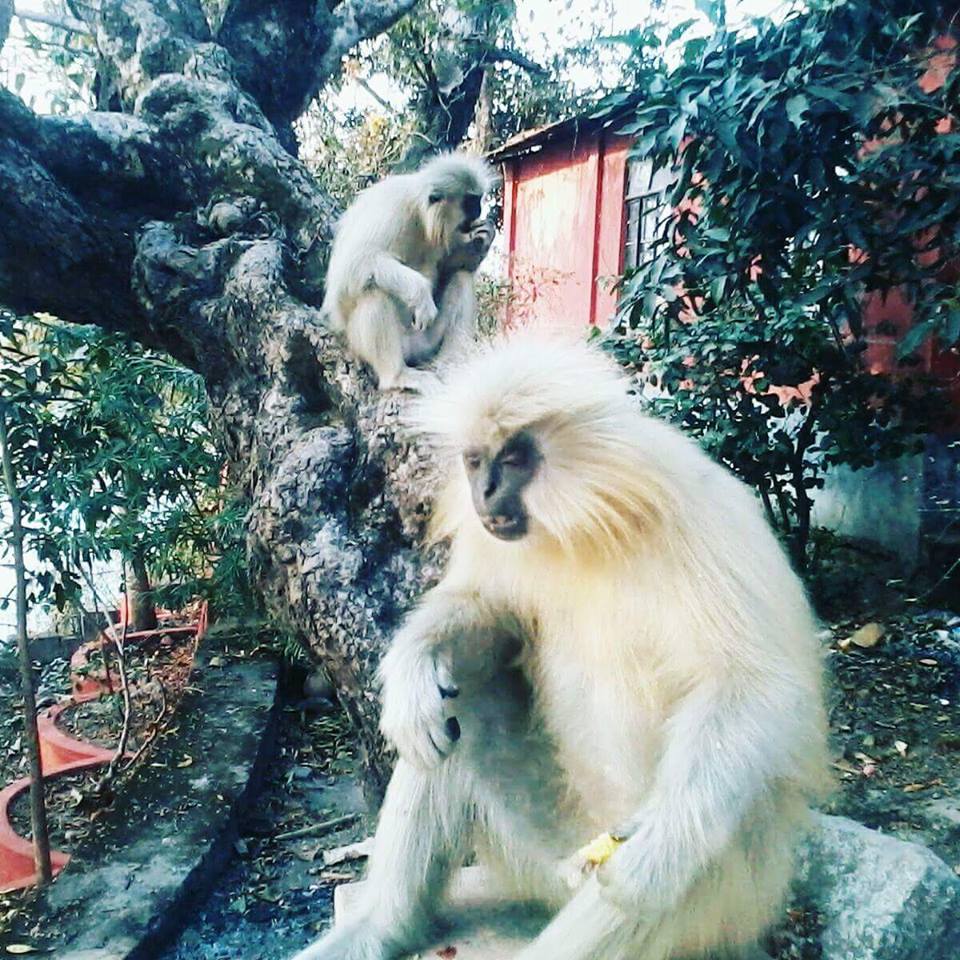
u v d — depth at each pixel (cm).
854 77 189
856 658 224
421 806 96
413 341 188
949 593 256
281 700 240
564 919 81
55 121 210
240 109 226
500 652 98
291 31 254
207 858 166
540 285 444
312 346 181
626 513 80
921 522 263
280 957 146
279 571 160
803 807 83
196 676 242
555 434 81
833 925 107
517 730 100
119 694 254
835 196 207
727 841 74
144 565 266
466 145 542
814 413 254
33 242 202
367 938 95
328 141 475
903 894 106
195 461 237
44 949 140
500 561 92
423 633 92
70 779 213
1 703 272
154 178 221
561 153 476
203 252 200
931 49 231
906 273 212
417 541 154
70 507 207
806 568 262
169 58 230
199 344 198
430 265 201
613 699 87
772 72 205
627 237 430
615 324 269
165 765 197
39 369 224
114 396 213
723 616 78
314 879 168
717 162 208
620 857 75
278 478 162
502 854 98
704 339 248
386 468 160
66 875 160
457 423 86
